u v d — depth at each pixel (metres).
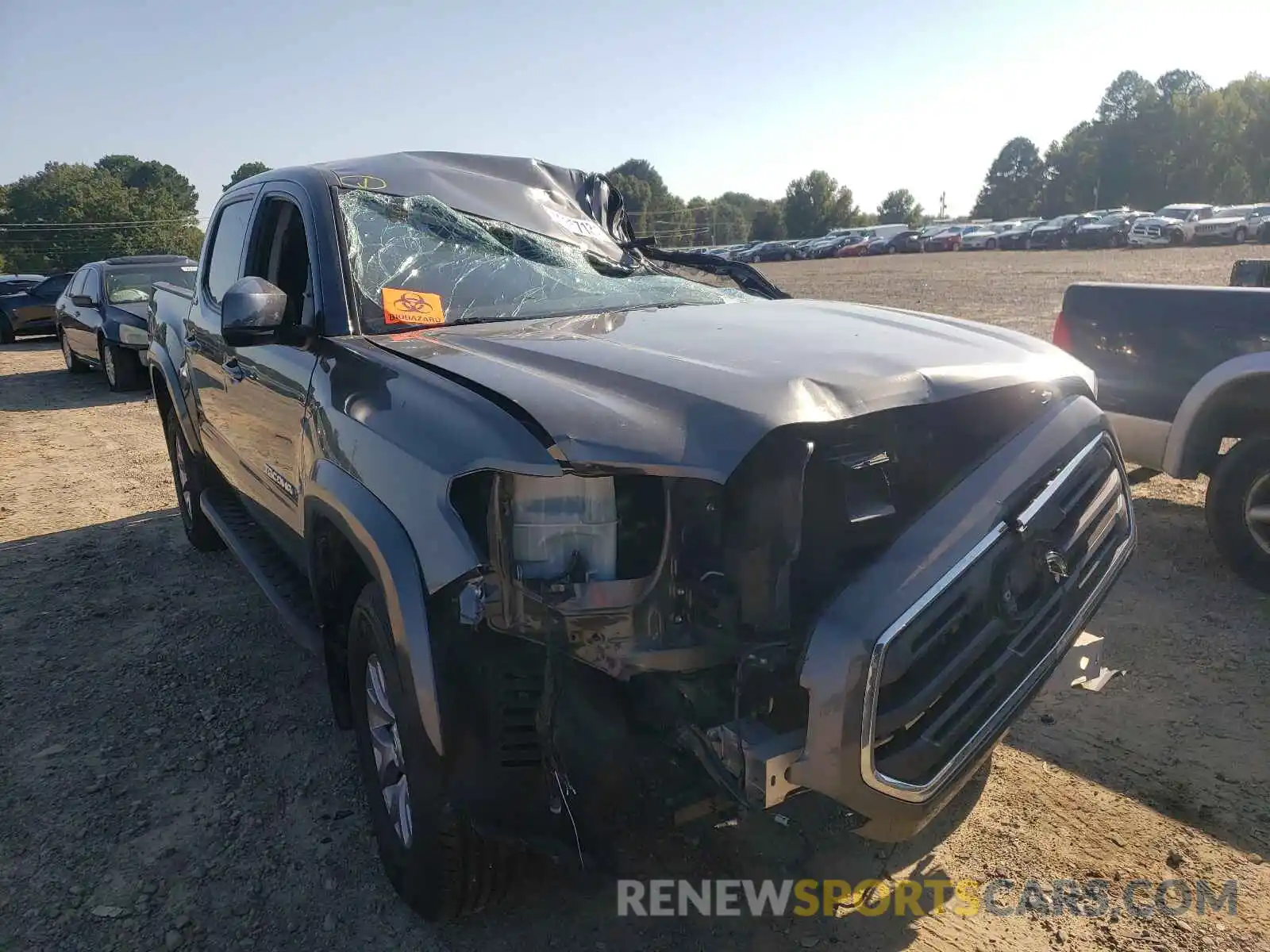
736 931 2.59
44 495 7.29
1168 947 2.46
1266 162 82.06
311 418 2.87
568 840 2.21
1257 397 4.59
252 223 3.91
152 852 2.98
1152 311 5.02
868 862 2.84
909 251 56.31
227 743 3.60
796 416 2.05
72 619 4.81
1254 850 2.80
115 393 12.31
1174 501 5.95
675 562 2.10
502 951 2.54
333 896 2.77
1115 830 2.92
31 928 2.66
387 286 3.17
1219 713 3.53
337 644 3.00
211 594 5.09
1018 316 15.88
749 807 2.04
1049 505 2.39
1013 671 2.30
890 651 2.01
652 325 2.88
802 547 2.21
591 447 1.98
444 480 2.14
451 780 2.20
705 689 2.16
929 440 2.53
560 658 2.15
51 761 3.50
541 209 4.02
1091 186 91.00
